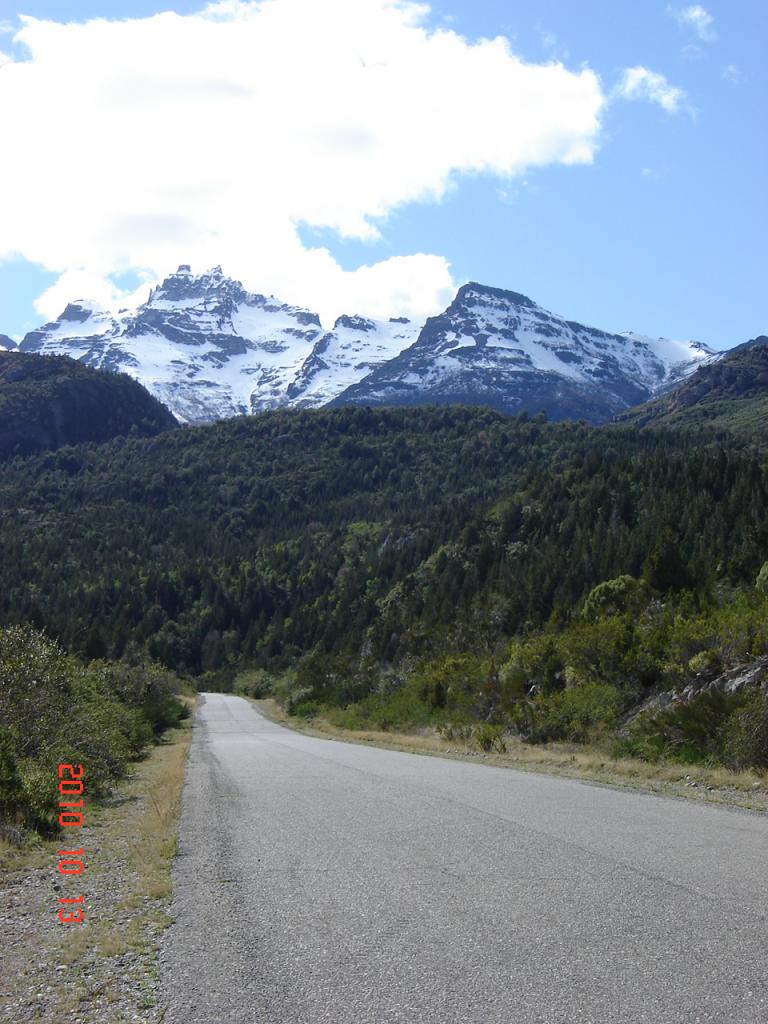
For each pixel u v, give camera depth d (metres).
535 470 103.88
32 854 9.91
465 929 5.82
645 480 86.81
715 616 23.20
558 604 56.75
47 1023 4.66
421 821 10.43
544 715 24.28
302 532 169.25
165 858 8.88
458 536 98.31
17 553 143.12
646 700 22.19
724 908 6.14
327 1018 4.46
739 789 13.30
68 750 16.06
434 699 35.75
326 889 7.14
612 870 7.41
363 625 93.38
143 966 5.48
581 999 4.55
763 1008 4.39
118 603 127.56
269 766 19.39
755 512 65.81
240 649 118.75
